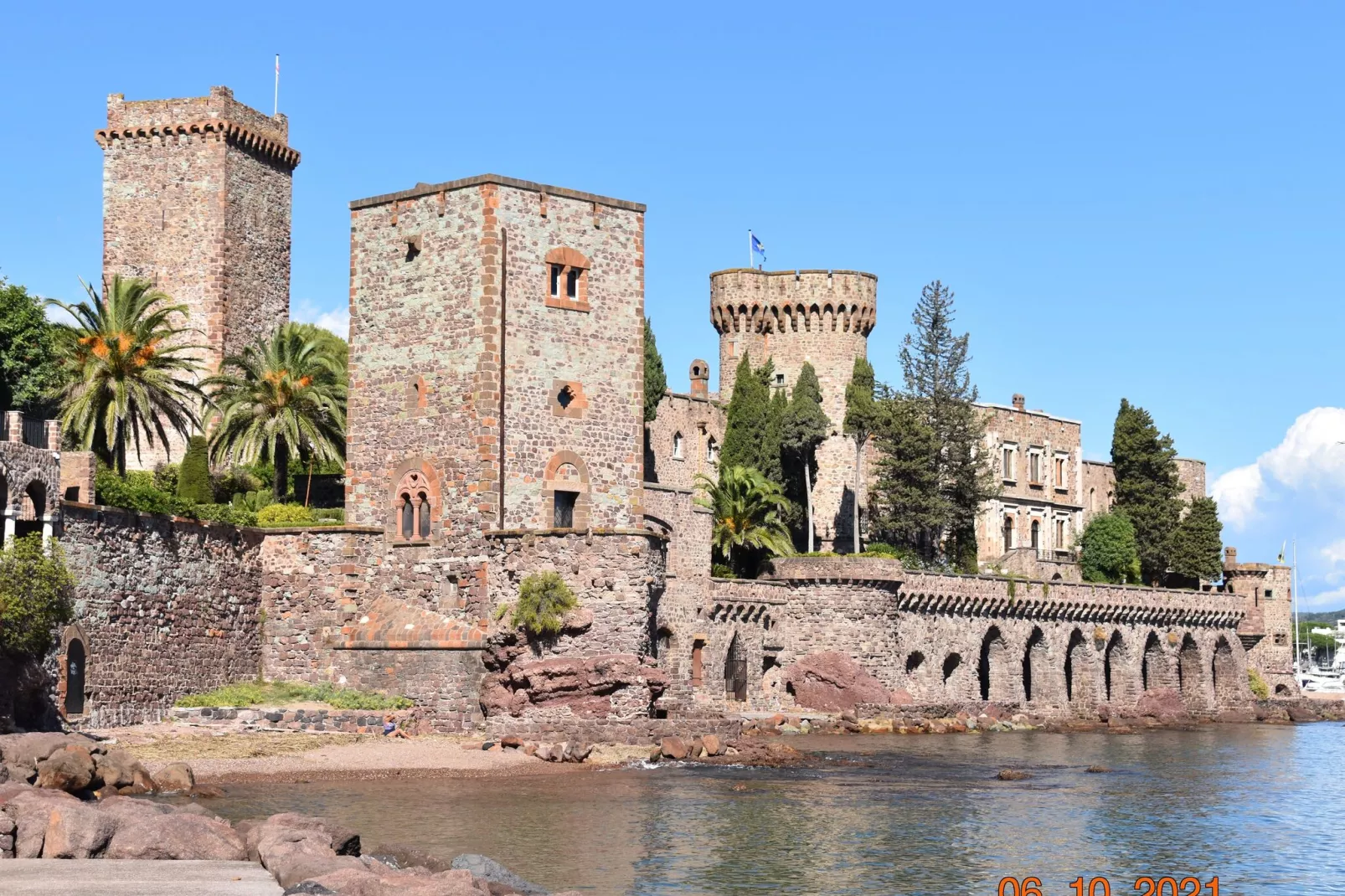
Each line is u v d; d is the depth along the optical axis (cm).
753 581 10269
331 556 7612
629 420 7869
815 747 8719
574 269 7725
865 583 10450
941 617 11381
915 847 5222
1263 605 14975
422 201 7669
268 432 8775
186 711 6838
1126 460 15025
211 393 9625
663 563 7512
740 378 12156
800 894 4444
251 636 7600
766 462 11975
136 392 8181
